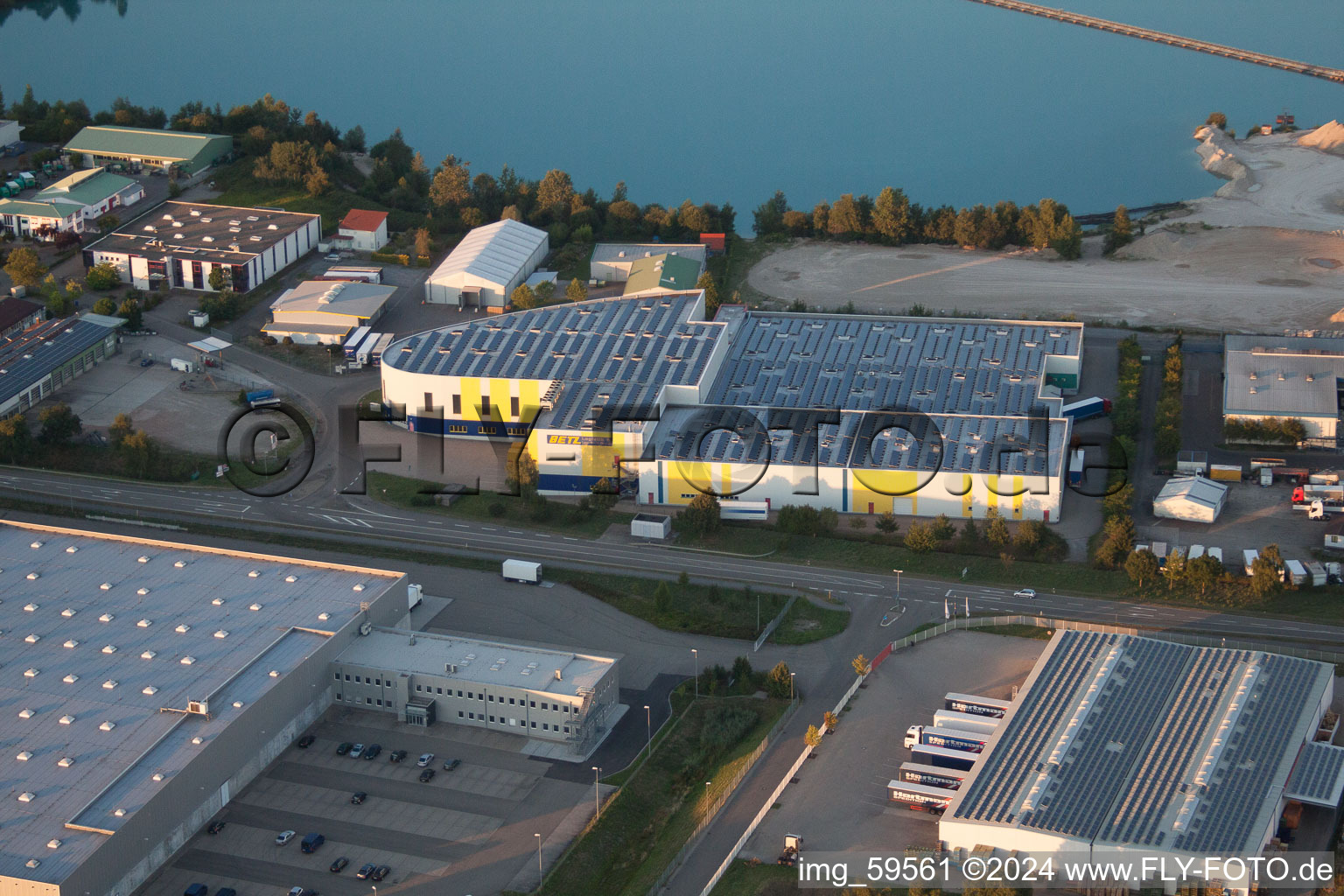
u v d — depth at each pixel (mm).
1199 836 168875
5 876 162250
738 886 172250
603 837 182125
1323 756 184875
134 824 171250
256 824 183500
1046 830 170500
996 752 185375
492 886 173500
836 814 184375
